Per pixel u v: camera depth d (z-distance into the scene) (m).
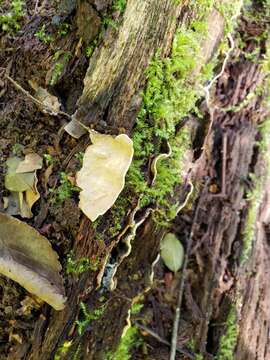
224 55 0.27
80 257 0.23
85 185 0.22
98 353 0.26
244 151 0.32
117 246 0.24
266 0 0.32
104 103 0.23
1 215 0.23
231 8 0.26
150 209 0.24
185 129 0.25
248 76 0.31
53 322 0.24
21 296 0.24
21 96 0.25
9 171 0.24
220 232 0.31
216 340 0.30
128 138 0.21
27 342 0.24
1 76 0.26
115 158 0.22
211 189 0.31
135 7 0.23
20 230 0.23
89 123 0.23
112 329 0.26
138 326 0.29
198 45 0.24
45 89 0.24
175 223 0.31
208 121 0.27
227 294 0.31
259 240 0.32
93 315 0.24
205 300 0.31
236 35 0.31
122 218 0.23
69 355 0.25
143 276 0.27
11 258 0.22
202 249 0.31
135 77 0.23
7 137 0.25
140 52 0.23
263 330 0.31
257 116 0.32
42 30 0.25
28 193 0.24
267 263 0.32
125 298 0.26
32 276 0.22
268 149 0.32
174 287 0.30
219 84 0.31
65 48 0.24
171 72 0.24
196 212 0.31
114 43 0.23
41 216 0.24
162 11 0.23
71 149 0.24
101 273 0.23
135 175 0.23
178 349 0.30
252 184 0.32
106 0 0.23
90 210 0.22
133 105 0.23
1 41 0.26
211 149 0.31
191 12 0.24
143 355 0.29
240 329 0.31
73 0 0.24
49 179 0.24
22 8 0.26
